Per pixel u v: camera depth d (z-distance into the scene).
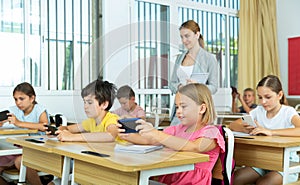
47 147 1.87
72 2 4.82
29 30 4.52
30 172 2.48
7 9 4.37
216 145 1.92
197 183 1.89
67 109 4.70
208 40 6.38
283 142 2.02
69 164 1.87
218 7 6.48
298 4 6.69
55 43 4.70
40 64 4.59
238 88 6.49
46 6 4.62
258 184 2.23
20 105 3.25
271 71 6.78
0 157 2.76
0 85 4.32
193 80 2.05
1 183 2.74
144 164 1.41
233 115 3.67
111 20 5.11
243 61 6.52
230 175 1.96
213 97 1.95
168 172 1.50
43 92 4.56
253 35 6.64
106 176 1.60
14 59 4.42
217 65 2.45
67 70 4.77
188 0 6.09
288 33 6.83
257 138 2.19
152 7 5.68
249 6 6.61
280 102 2.65
